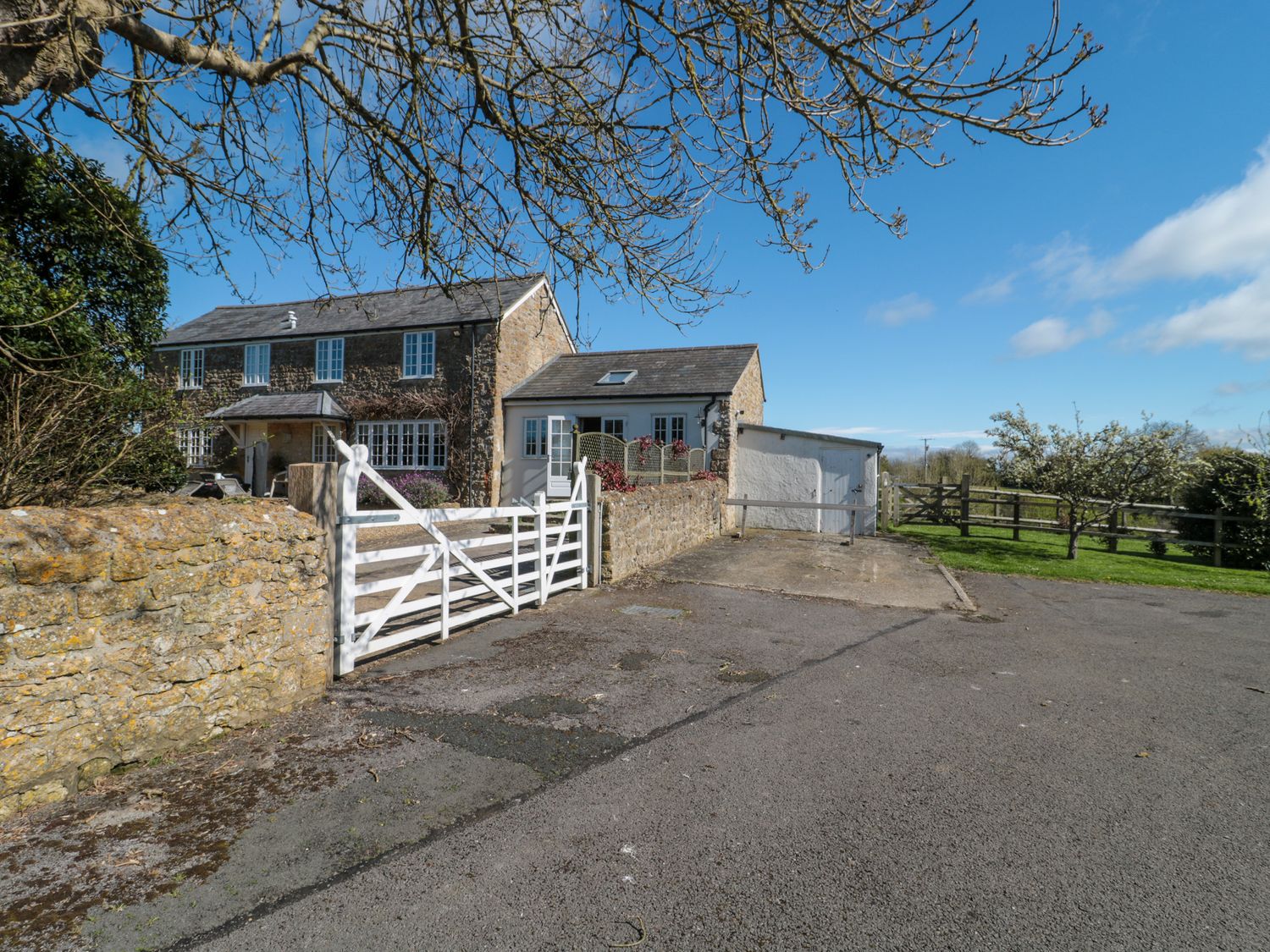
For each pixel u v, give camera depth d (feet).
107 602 11.50
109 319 29.89
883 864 9.69
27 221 26.76
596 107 19.74
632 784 12.07
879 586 32.48
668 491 40.04
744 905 8.73
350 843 10.00
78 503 19.79
